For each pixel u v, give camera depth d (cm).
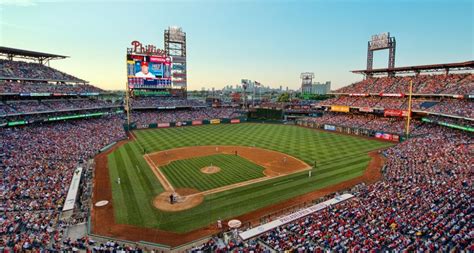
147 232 2584
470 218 2358
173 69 11119
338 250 2011
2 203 2917
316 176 4116
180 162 4834
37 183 3416
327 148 5966
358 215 2519
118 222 2759
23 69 7075
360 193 3138
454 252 1931
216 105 12338
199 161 4906
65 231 2522
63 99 7806
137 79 9500
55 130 6269
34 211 2783
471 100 6444
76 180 3575
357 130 7700
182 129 8706
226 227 2669
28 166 4028
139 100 10081
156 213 2953
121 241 2422
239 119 10619
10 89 6241
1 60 7000
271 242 2214
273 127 9238
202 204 3173
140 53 9506
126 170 4359
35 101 6925
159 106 10006
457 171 3588
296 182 3866
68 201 2986
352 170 4391
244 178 4028
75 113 7612
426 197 2794
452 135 5684
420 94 7144
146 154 5394
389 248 2005
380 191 3078
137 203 3186
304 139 7038
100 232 2570
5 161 4156
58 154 4844
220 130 8562
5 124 5600
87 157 4944
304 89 18900
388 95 8031
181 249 2309
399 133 6688
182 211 3003
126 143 6438
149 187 3659
